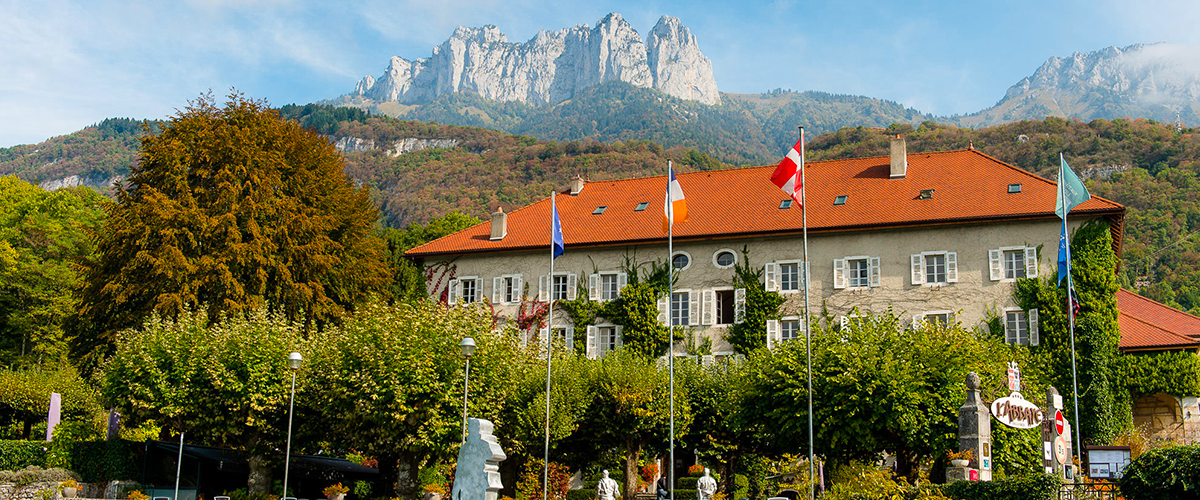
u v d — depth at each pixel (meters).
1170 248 115.88
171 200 39.75
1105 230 41.59
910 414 28.86
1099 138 145.38
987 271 42.69
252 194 40.94
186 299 37.88
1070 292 34.69
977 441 23.56
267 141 43.47
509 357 32.88
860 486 23.52
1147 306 48.03
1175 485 17.16
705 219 47.97
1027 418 24.61
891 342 30.97
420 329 31.20
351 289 44.66
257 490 34.06
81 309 39.59
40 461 33.34
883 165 49.06
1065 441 24.09
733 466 37.72
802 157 28.50
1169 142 139.38
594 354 46.78
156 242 39.16
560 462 37.50
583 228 49.84
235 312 37.53
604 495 31.44
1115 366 40.59
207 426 32.81
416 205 177.50
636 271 47.47
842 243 45.09
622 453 41.88
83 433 36.09
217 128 43.06
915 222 43.66
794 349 31.56
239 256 38.97
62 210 64.19
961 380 29.45
